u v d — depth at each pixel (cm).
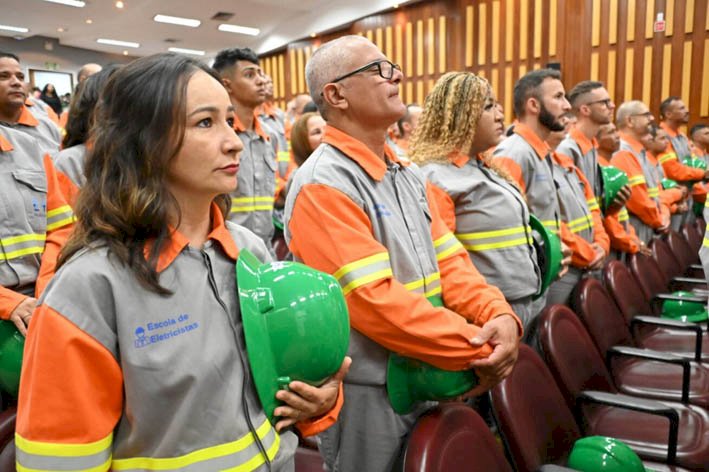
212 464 77
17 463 70
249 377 82
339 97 133
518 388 142
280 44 1114
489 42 757
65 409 68
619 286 251
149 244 75
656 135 470
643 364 231
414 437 109
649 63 652
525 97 244
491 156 208
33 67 1310
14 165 169
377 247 120
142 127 73
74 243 74
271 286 83
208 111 76
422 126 198
